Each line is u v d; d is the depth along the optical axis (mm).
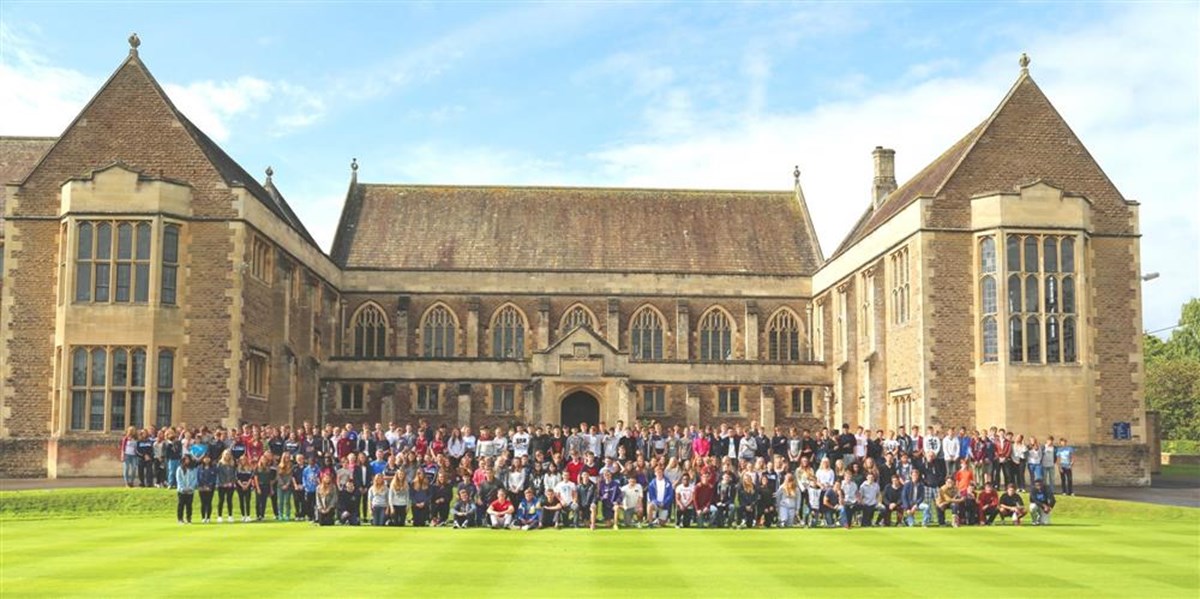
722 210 68062
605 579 18062
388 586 17094
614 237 65500
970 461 31953
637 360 57625
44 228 41406
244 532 25344
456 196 67375
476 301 61156
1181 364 90438
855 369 53719
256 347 43875
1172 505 30297
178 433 33656
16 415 40375
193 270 41438
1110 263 43344
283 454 29656
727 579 18109
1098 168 44000
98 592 16328
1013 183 43500
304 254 52094
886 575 18625
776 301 62906
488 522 27672
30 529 25844
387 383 56031
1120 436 42062
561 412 54656
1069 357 41750
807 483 28750
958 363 42281
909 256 44406
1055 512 31844
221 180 42000
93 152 42062
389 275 61406
